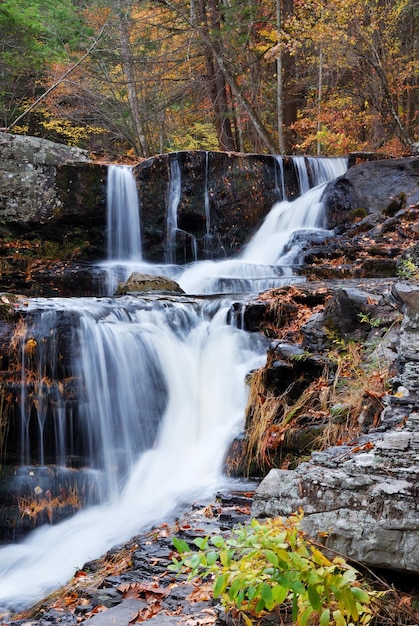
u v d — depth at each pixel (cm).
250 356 757
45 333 751
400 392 470
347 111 2016
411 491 297
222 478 625
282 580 236
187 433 729
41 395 739
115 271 1148
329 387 618
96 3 2359
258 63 2259
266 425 626
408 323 516
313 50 2198
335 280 888
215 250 1335
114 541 574
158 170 1312
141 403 757
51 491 700
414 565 290
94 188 1272
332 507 312
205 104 2362
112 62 2405
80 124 2492
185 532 465
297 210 1332
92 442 744
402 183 1246
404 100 2331
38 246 1245
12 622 431
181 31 2112
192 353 792
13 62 2067
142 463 704
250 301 804
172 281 1026
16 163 1242
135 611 364
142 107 2438
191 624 335
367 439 384
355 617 235
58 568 571
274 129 2405
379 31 1820
